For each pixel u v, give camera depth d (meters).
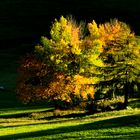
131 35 97.19
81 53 97.94
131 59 95.62
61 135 60.56
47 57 99.19
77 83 96.81
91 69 98.12
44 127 71.62
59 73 97.50
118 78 96.94
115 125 65.00
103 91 100.12
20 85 99.38
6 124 82.56
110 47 98.06
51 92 97.50
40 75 98.50
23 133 65.56
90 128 64.19
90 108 99.69
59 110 97.50
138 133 58.91
